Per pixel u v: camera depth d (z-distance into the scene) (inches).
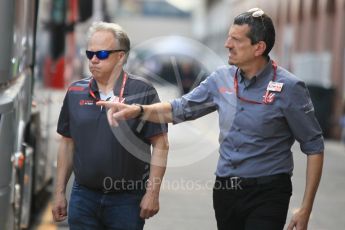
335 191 1573.6
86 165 645.9
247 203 645.9
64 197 681.0
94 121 643.5
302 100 636.1
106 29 642.2
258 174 641.6
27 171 1023.6
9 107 711.1
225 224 664.4
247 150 642.8
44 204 1278.3
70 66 2026.3
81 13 1535.4
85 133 644.7
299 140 647.8
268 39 633.6
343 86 2844.5
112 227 658.2
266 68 640.4
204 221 1195.3
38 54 1241.4
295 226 647.8
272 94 635.5
